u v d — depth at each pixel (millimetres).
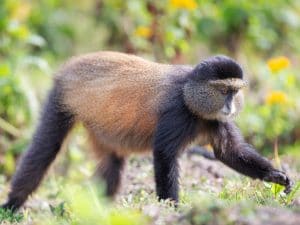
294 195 9391
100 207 8211
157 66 11141
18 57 16312
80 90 11609
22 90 15500
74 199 8727
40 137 11906
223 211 7453
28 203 12117
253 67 18125
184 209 8445
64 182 13734
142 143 11281
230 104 10328
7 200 11938
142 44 16844
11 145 15203
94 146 12289
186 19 16766
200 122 10633
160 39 16750
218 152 10945
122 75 11234
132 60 11422
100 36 21500
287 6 19031
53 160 12016
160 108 10578
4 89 15422
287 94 15703
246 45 18719
